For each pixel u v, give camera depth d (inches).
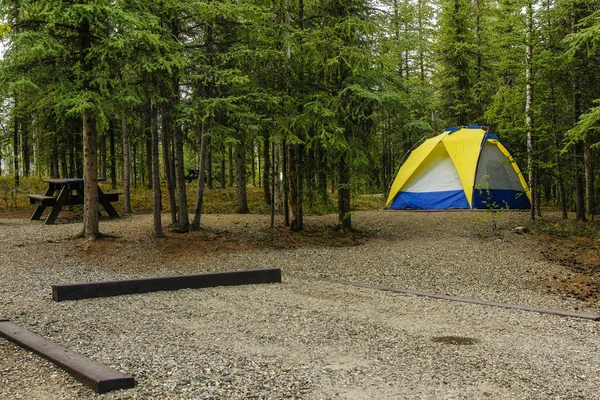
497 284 375.2
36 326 231.3
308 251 493.0
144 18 424.2
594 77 574.6
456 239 543.2
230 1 490.9
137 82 451.2
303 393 157.2
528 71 603.2
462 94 907.4
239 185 794.8
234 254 462.6
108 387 154.5
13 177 1023.6
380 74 546.3
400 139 792.3
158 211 501.4
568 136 480.4
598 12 466.0
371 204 977.5
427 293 335.3
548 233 560.1
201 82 481.7
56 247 455.8
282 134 511.2
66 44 446.3
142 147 1138.7
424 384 168.1
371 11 573.9
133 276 373.1
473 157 721.6
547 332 249.0
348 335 227.5
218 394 154.3
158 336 218.7
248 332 228.2
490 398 158.1
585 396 163.0
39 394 151.9
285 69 535.2
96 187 488.1
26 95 442.6
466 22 888.9
